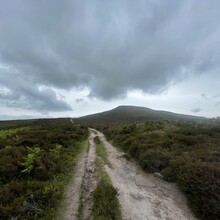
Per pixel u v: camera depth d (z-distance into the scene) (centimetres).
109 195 709
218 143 1248
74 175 1012
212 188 682
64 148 1520
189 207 719
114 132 2695
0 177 791
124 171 1120
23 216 564
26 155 1050
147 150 1276
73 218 607
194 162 939
